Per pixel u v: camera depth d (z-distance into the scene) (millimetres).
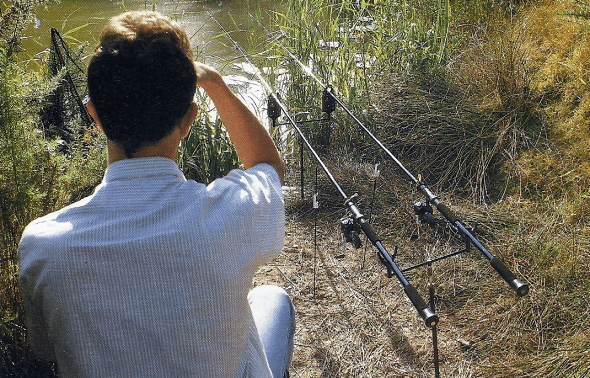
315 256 3408
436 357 2455
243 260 1211
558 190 3691
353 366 2746
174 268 1136
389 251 3500
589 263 3004
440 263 3314
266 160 1515
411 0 5605
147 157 1214
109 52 1174
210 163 4156
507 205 3656
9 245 1881
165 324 1139
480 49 4680
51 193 2119
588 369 2508
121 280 1125
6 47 2199
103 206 1170
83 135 3270
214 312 1168
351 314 3061
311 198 3990
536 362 2615
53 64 3781
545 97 4367
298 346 2863
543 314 2850
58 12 7508
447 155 4109
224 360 1194
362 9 5199
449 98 4379
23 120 2051
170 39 1213
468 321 2939
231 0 8023
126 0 8055
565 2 4730
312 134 4480
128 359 1143
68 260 1118
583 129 3969
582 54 4254
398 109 4414
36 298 1160
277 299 1729
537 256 3172
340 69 4793
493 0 5539
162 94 1182
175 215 1165
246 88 5102
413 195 3896
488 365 2680
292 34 5008
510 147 4027
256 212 1248
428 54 4844
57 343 1159
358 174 4098
